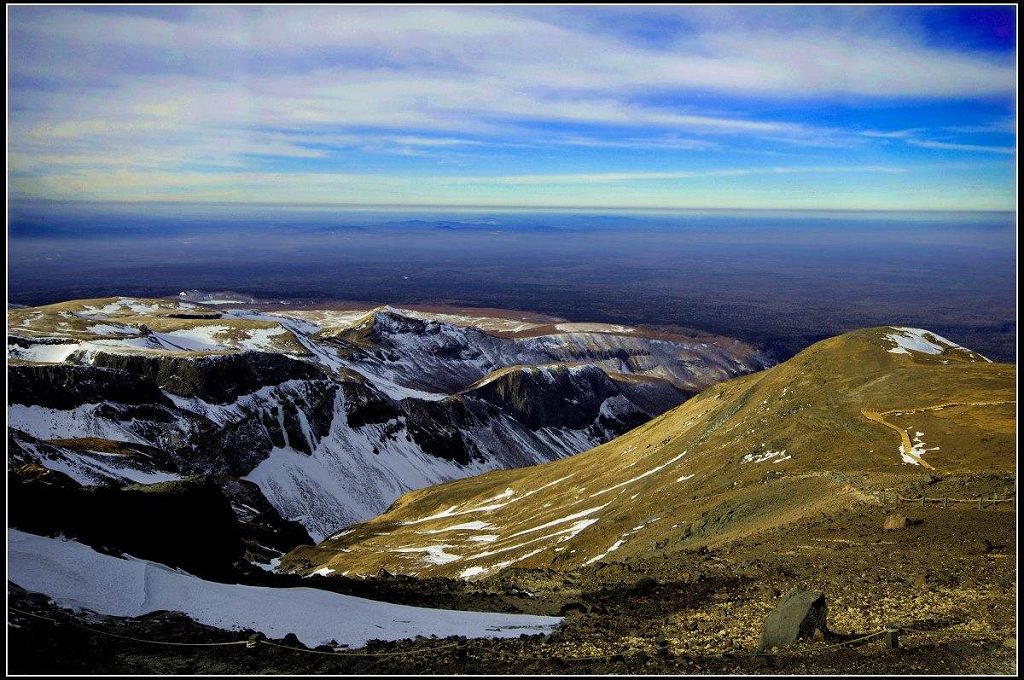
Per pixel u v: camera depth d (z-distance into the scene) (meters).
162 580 33.06
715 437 103.94
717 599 35.50
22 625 25.75
